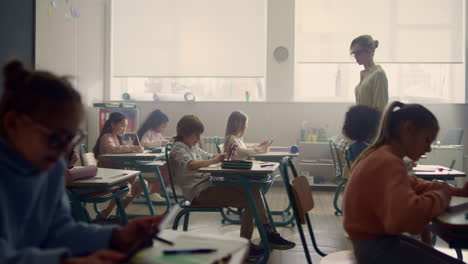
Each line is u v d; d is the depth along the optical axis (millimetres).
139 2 6566
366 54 3496
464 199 1632
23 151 794
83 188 2230
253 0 6379
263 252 2877
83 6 5961
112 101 6312
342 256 1607
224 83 6641
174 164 2924
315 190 5902
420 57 6055
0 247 735
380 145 1423
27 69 809
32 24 4816
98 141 4273
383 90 3361
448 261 1370
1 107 788
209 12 6449
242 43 6406
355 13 6137
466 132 5988
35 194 881
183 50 6504
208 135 6398
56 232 979
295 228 3746
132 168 4211
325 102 6195
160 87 6703
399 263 1289
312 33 6223
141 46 6582
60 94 784
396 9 6066
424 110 1385
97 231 971
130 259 799
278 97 6305
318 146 5992
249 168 2691
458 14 6008
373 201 1300
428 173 2877
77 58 5805
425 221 1214
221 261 789
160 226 919
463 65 6094
